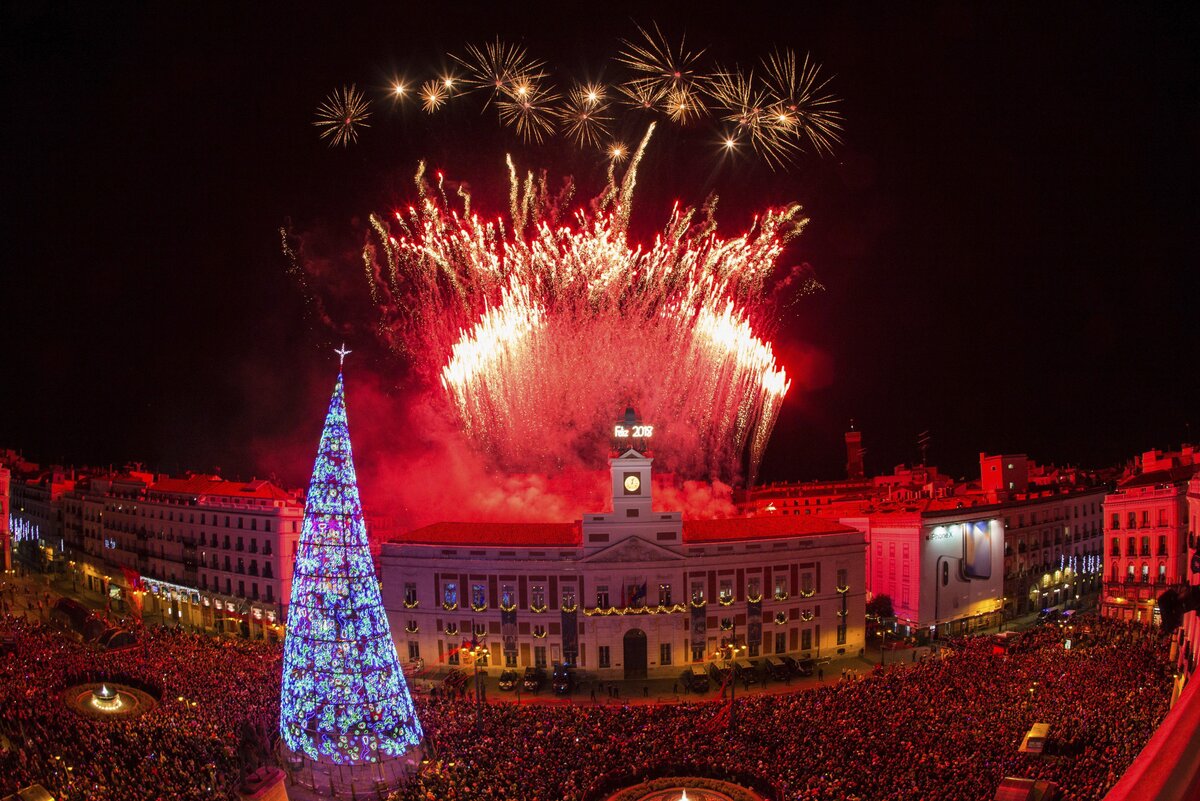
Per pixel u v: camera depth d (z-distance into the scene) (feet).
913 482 531.91
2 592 454.81
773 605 345.31
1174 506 348.18
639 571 337.93
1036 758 175.83
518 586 340.80
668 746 208.03
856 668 331.36
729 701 246.88
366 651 214.90
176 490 455.63
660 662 336.08
